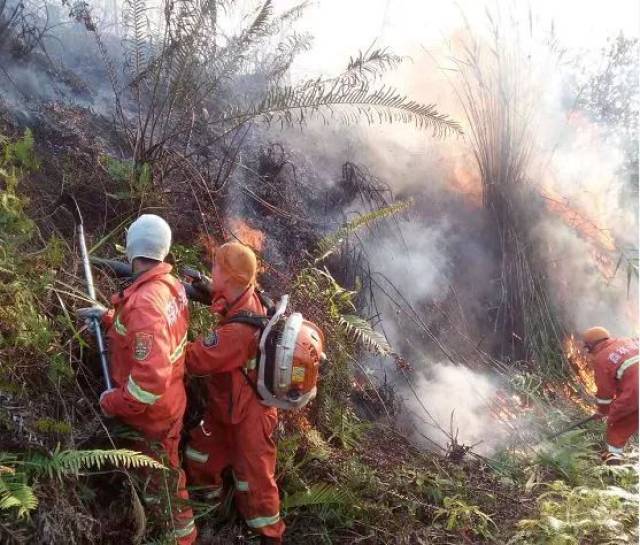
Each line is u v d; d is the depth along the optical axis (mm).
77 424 2697
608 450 5078
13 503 2094
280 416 3629
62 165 3967
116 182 4008
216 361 2881
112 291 3264
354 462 3779
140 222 2680
